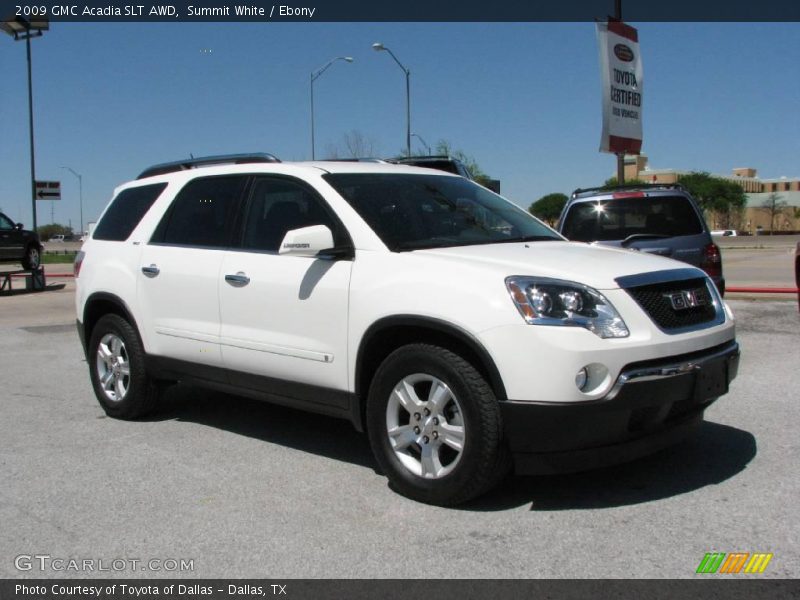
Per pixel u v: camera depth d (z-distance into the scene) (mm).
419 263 4418
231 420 6316
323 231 4652
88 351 6711
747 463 4840
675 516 4070
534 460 4004
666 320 4234
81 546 3938
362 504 4387
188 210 5957
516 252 4570
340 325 4676
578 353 3859
